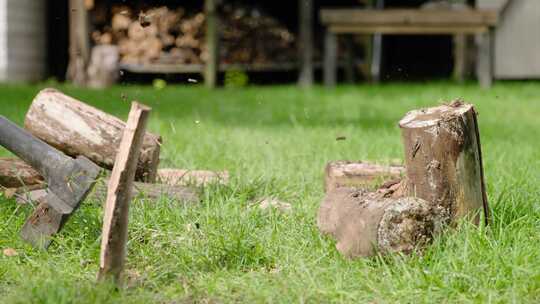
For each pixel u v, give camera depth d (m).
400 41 33.88
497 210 8.27
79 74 29.11
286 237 7.87
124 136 6.30
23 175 9.25
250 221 8.23
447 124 7.57
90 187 7.59
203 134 15.21
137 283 6.79
